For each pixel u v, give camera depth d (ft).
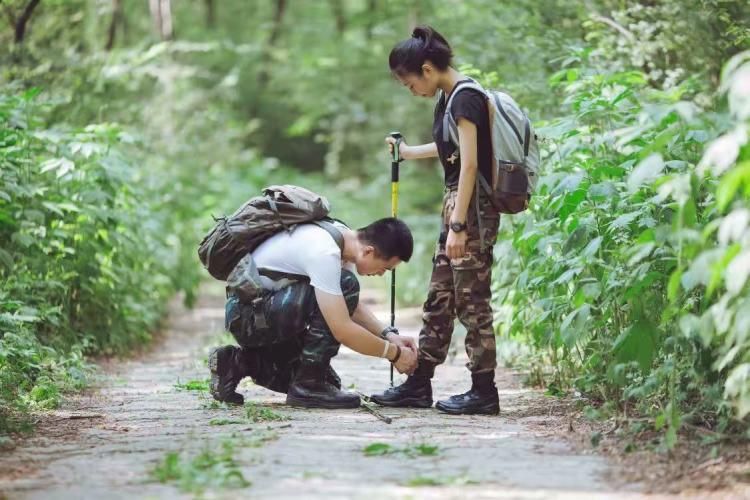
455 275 31.19
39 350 40.70
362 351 31.81
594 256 31.86
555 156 39.24
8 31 61.26
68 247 48.19
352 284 32.40
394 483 21.90
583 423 29.14
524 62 53.88
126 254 54.39
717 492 21.11
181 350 57.82
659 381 27.45
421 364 32.89
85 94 63.93
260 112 168.76
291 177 142.31
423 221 96.37
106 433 28.32
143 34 121.60
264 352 33.42
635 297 28.48
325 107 144.15
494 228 31.17
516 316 37.17
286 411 31.86
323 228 32.14
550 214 35.88
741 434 24.84
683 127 27.53
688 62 44.91
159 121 86.07
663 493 21.11
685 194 23.20
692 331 26.13
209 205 96.99
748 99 20.80
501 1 57.67
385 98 127.44
